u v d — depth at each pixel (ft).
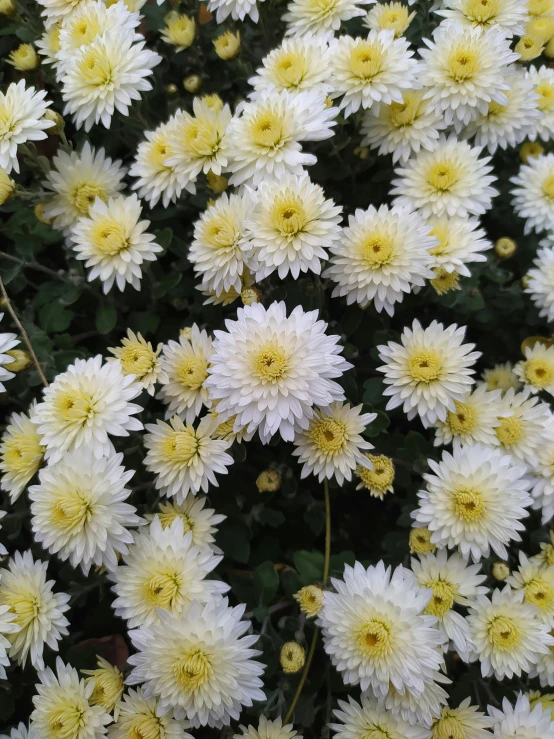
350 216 0.81
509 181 1.00
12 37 1.11
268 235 0.75
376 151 0.96
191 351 0.79
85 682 0.72
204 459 0.74
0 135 0.84
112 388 0.74
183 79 1.06
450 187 0.86
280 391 0.69
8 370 0.81
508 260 1.00
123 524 0.71
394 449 0.84
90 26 0.88
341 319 0.91
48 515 0.69
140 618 0.70
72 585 0.81
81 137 1.01
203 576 0.70
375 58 0.83
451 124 0.91
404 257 0.77
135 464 0.83
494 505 0.72
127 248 0.84
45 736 0.69
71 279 0.92
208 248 0.80
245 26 1.04
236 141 0.82
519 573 0.77
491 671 0.74
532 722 0.70
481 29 0.88
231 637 0.66
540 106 0.97
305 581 0.78
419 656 0.66
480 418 0.79
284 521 0.88
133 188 0.89
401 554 0.80
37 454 0.77
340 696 0.81
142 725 0.68
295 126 0.80
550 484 0.79
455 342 0.77
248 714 0.78
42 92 0.85
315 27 0.94
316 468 0.76
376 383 0.83
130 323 0.93
